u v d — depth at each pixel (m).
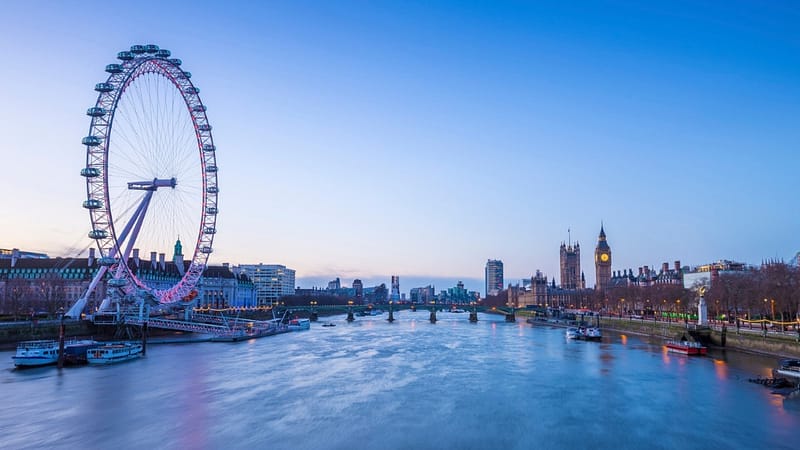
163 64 150.38
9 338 124.19
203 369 109.12
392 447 60.56
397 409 76.50
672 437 63.69
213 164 166.88
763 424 68.44
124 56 136.25
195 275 165.25
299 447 60.38
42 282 199.62
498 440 62.97
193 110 163.12
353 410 75.81
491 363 120.69
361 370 110.19
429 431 66.19
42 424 67.81
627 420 70.56
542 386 92.50
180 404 78.31
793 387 90.06
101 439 62.47
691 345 132.88
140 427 67.00
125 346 122.19
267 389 89.44
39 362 107.81
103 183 131.75
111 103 132.38
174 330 184.50
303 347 155.62
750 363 116.00
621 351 142.00
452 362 122.69
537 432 65.81
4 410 74.00
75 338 138.62
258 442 61.91
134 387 89.44
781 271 176.75
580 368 111.94
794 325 161.38
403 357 132.38
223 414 73.25
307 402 80.38
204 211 166.62
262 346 157.38
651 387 90.62
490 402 80.69
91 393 84.44
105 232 131.38
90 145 129.50
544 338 188.00
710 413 73.50
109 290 150.88
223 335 176.38
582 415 73.12
